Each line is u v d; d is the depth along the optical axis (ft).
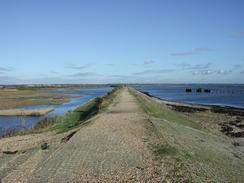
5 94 372.17
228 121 128.06
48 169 47.67
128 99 197.57
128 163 49.39
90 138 68.54
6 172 48.08
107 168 47.19
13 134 93.61
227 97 348.38
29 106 210.79
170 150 55.21
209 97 349.82
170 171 44.32
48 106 210.59
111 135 71.51
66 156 54.60
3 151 64.23
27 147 67.05
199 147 64.34
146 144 61.67
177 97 351.87
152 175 43.21
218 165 51.93
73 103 237.66
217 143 77.97
